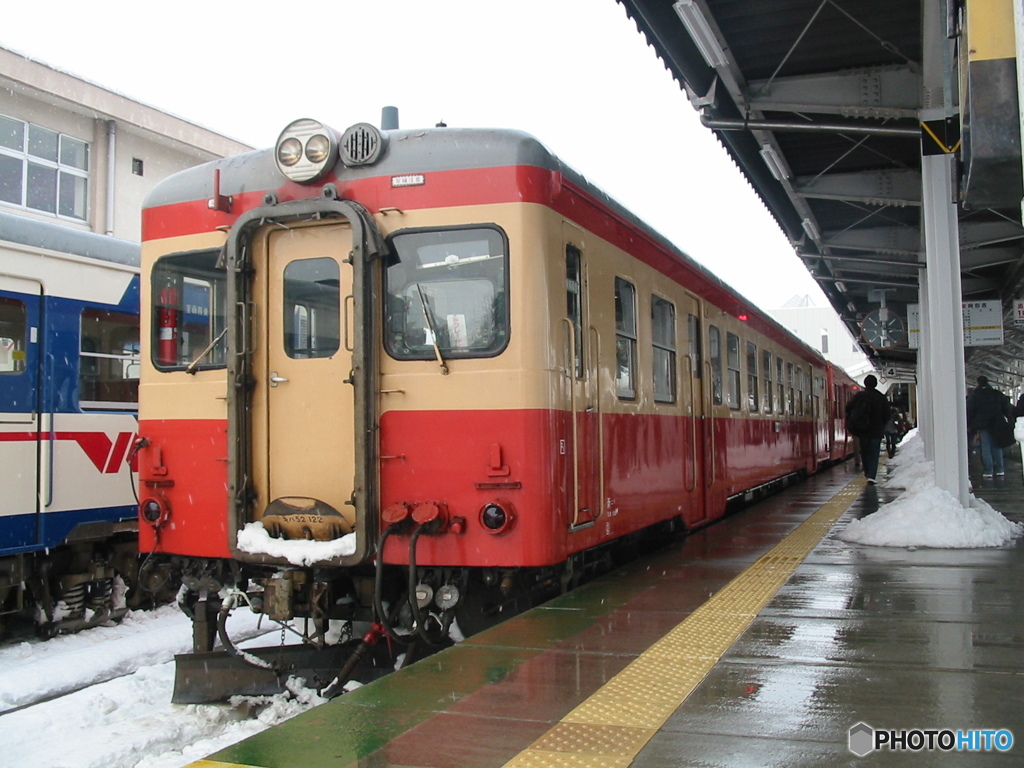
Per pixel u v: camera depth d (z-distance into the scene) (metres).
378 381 5.37
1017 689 3.70
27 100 15.61
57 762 4.66
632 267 7.05
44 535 7.59
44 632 7.78
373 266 5.37
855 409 14.17
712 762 2.95
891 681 3.82
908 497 9.34
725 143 10.23
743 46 8.27
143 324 6.03
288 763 3.07
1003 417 14.91
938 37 7.42
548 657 4.33
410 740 3.26
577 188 5.87
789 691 3.71
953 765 2.90
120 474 8.36
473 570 5.41
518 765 2.99
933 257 8.55
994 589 5.77
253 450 5.58
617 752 3.06
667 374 8.02
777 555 7.43
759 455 12.08
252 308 5.62
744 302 11.43
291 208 5.45
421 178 5.38
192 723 5.25
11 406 7.39
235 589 5.71
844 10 7.59
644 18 7.30
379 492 5.32
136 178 17.59
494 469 5.14
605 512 6.17
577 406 5.74
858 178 12.04
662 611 5.32
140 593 8.84
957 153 6.71
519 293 5.21
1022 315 15.04
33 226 7.69
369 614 5.41
